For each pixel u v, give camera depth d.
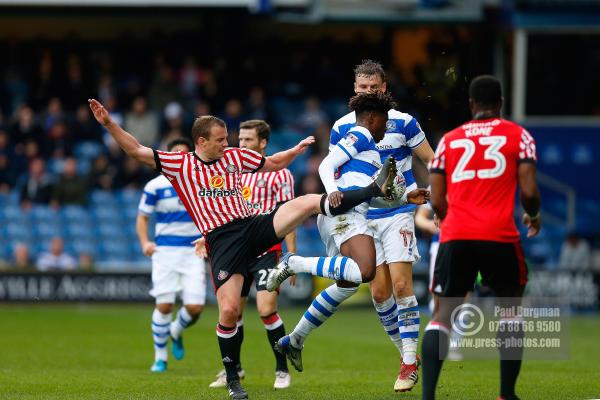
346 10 67.81
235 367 24.83
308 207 24.31
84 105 70.50
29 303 56.97
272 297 28.22
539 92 69.19
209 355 37.56
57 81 70.69
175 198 33.44
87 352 38.34
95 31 76.25
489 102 21.62
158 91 69.50
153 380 29.62
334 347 40.62
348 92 73.88
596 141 69.19
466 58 65.56
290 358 26.30
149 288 57.25
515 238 21.22
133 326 47.78
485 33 69.94
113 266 60.78
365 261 24.70
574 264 61.50
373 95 25.45
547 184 69.00
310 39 77.19
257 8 67.12
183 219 33.50
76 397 25.58
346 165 25.77
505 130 21.27
